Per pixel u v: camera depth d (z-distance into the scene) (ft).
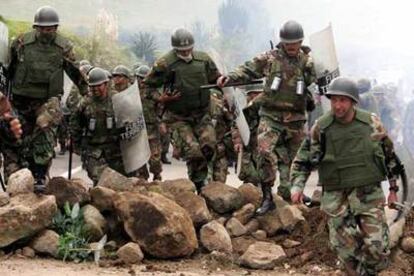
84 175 47.75
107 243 25.30
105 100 31.50
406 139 49.34
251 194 28.84
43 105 29.32
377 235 20.65
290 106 27.89
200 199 26.86
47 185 26.30
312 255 25.59
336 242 21.21
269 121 28.14
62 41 29.50
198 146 29.99
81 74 30.04
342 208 21.01
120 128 31.63
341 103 20.56
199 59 29.78
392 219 25.77
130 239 25.50
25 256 24.38
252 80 28.43
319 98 28.99
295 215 26.94
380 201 20.85
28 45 29.09
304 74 27.89
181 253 24.86
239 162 33.30
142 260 24.59
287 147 28.63
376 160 20.77
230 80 28.32
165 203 25.57
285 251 25.89
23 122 29.50
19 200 25.12
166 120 30.48
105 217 26.21
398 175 21.38
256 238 26.89
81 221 25.41
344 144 20.80
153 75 29.68
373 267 21.01
